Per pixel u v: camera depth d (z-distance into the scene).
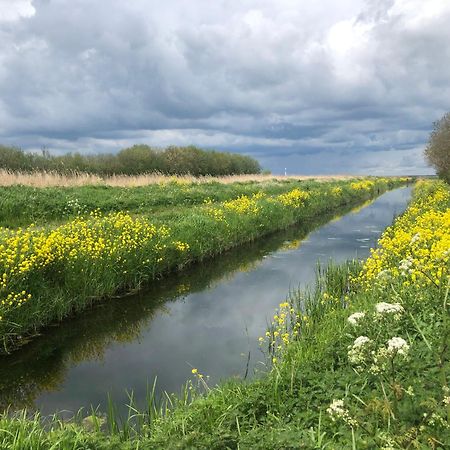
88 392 6.06
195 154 51.19
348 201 34.19
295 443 3.34
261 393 4.73
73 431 4.08
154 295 10.36
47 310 8.45
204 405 4.82
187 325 8.43
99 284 9.67
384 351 3.63
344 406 3.90
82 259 9.58
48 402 5.83
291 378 4.77
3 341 7.38
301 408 4.31
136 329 8.39
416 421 3.51
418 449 3.05
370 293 7.68
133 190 22.69
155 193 21.75
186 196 21.95
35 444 3.72
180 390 5.93
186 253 12.76
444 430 3.26
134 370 6.67
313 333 6.61
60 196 17.89
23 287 8.04
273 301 9.59
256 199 23.06
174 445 3.53
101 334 8.20
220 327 8.22
